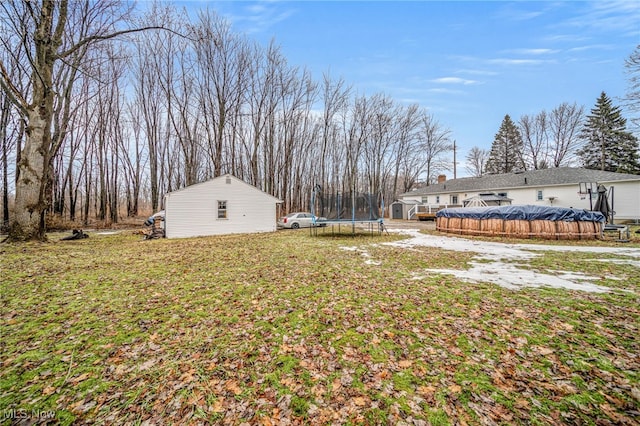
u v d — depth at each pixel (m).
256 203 16.81
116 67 22.53
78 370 2.54
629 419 1.88
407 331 3.27
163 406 2.08
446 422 1.89
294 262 7.19
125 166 25.95
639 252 8.17
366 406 2.06
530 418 1.92
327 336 3.17
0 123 17.52
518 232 12.38
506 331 3.22
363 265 6.81
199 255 8.25
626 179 19.34
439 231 16.06
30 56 9.45
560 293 4.50
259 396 2.19
